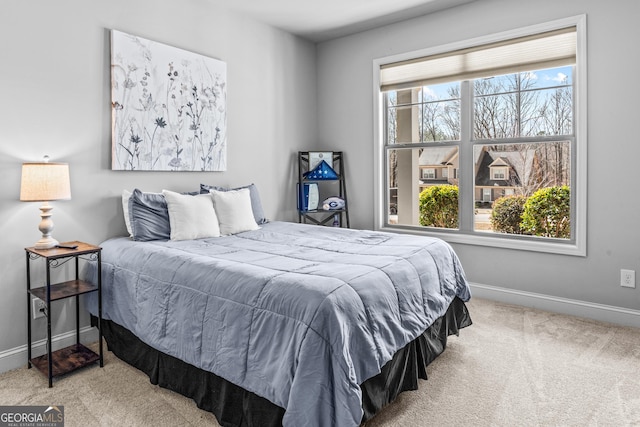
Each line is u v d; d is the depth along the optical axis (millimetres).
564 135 3318
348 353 1623
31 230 2557
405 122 4270
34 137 2543
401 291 2096
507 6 3455
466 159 3828
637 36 2922
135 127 3021
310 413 1522
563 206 3525
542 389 2191
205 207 3061
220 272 2059
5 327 2469
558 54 3264
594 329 2990
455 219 4066
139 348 2418
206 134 3521
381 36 4191
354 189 4527
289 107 4406
